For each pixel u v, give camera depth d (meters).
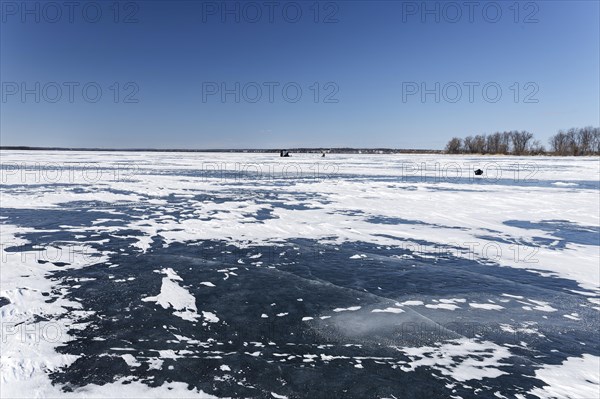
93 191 17.94
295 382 3.88
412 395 3.72
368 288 6.50
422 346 4.66
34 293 5.89
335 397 3.67
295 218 12.20
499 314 5.56
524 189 20.08
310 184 22.31
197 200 15.70
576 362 4.33
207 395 3.63
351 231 10.55
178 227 10.72
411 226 11.22
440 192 18.72
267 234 10.13
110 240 9.21
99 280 6.57
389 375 4.05
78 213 12.55
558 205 14.94
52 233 9.77
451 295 6.24
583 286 6.68
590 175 29.52
